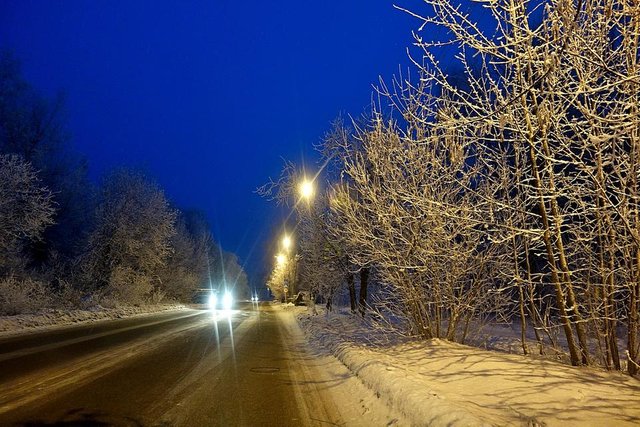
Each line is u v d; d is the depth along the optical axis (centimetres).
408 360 895
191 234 6312
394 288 1115
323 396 784
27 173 2316
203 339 1620
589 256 714
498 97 652
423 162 952
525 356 814
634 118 522
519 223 820
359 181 1041
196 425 603
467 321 1053
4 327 1755
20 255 2753
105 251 3597
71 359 1074
